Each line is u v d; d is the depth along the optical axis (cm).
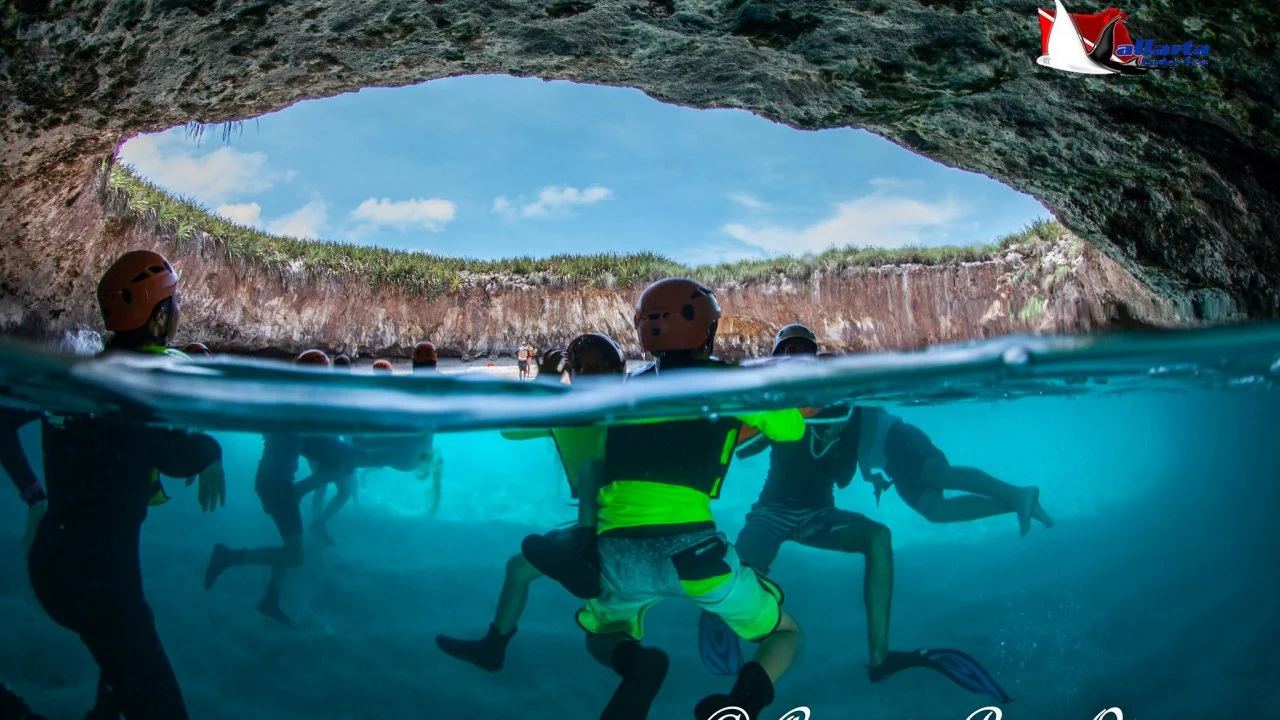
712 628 350
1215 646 456
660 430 292
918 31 505
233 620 301
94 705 258
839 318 1447
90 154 617
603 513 292
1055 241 1194
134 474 266
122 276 296
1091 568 569
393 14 502
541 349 1516
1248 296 584
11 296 729
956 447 715
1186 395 586
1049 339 371
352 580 330
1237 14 394
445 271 1551
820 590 514
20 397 280
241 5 461
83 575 252
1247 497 838
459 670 326
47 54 449
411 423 346
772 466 444
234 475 329
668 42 553
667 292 305
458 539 363
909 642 432
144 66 491
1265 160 493
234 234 1370
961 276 1353
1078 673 404
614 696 280
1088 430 764
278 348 1326
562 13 515
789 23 520
